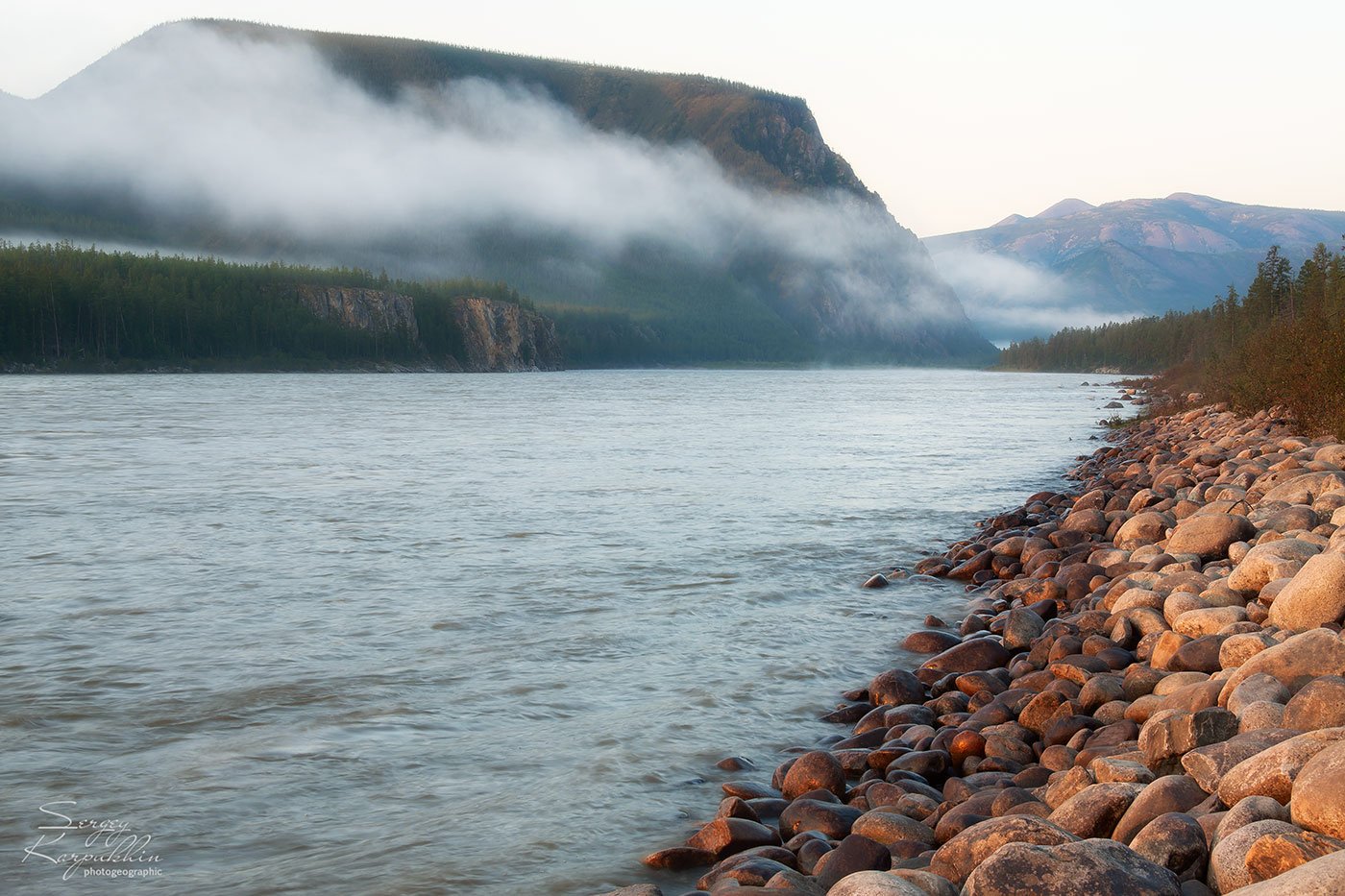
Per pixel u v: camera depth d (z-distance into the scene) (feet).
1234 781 18.98
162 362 469.98
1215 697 25.45
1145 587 39.73
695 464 108.47
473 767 27.89
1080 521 60.85
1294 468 62.34
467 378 506.89
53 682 34.50
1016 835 18.29
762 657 39.17
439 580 51.31
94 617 43.45
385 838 23.61
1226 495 59.00
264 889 21.20
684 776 27.68
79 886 21.24
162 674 35.50
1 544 60.44
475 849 23.17
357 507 75.56
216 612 44.52
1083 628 37.50
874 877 16.61
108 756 28.25
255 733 30.09
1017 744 27.66
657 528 67.67
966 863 18.63
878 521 73.00
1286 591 29.63
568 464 107.14
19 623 42.19
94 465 102.53
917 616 46.50
